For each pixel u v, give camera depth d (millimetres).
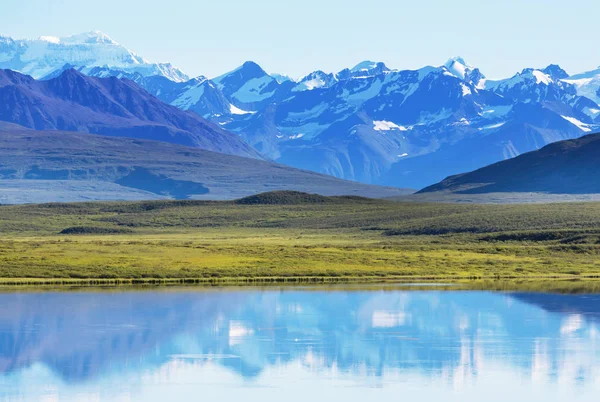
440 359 117500
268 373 109812
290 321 145375
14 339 128125
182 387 103375
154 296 174875
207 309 157000
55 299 168750
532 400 98938
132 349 122562
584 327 140750
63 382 105438
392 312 155250
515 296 178750
